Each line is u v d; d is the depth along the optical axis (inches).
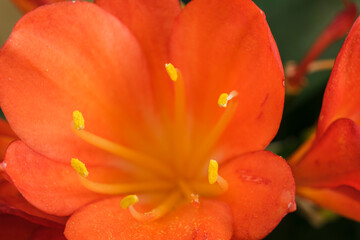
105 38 8.2
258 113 7.9
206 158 8.5
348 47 7.5
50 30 7.9
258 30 7.7
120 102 8.5
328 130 7.6
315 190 8.2
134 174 8.6
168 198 8.3
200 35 8.1
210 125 8.5
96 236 7.6
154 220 8.0
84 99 8.3
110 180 8.5
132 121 8.6
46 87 8.0
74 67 8.2
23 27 7.8
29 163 7.9
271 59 7.6
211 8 7.9
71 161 7.9
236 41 7.9
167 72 8.4
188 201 8.2
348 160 7.6
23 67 7.9
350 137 7.4
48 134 8.0
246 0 7.6
